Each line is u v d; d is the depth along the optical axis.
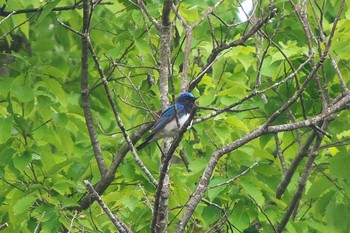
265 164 13.75
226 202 13.79
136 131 14.87
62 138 15.34
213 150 14.41
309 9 15.61
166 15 12.14
